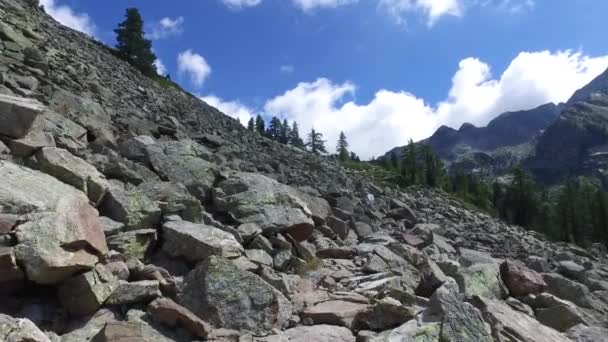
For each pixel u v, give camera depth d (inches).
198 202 546.3
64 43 1520.7
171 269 447.2
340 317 405.7
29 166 442.0
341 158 6520.7
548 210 4313.5
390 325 397.4
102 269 351.9
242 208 618.8
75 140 598.2
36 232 318.0
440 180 4911.4
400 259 638.5
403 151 5674.2
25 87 717.9
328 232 751.7
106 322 302.0
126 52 3068.4
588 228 3951.8
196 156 731.4
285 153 1669.5
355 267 622.2
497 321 440.5
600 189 4247.0
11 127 458.3
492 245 1181.1
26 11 1617.9
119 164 571.8
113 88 1247.5
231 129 1742.1
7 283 309.1
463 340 366.3
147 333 316.2
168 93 2009.1
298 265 559.5
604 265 1226.6
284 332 376.5
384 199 1389.0
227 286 381.1
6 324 252.5
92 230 360.5
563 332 527.2
